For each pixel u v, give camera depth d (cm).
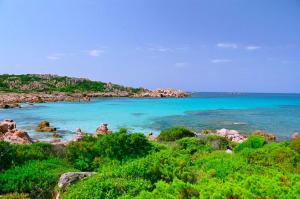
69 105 9031
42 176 1377
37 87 13975
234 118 5972
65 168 1534
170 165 1226
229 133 3888
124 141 1814
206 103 10744
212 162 1402
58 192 1210
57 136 3816
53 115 6266
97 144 1848
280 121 5522
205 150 2253
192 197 798
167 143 2720
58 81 15550
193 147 2284
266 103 11188
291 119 5838
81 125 4897
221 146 2541
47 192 1290
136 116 6191
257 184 849
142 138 1856
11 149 1659
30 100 9844
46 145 1873
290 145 1791
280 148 1600
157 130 4438
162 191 844
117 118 5819
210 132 4062
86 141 2056
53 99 10600
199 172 1320
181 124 5081
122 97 14475
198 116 6294
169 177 1147
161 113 6831
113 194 952
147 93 15762
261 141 2097
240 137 3681
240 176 1003
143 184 1008
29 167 1512
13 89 12988
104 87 15962
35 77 15525
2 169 1536
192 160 1688
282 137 3938
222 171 1257
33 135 3909
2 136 3173
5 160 1602
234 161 1402
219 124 5116
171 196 796
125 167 1163
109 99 12588
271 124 5131
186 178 1183
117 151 1794
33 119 5588
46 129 4272
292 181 915
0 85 13375
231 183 866
